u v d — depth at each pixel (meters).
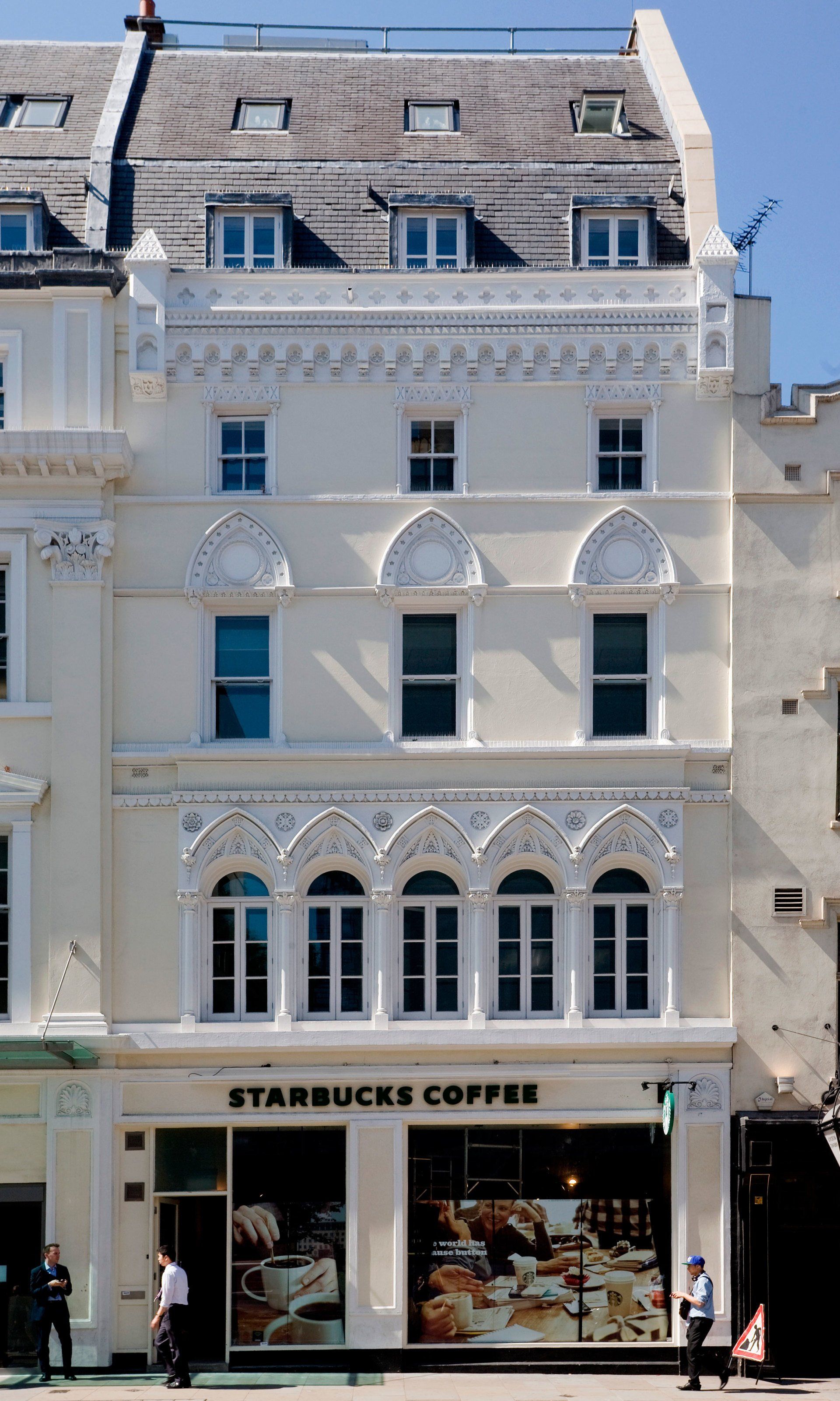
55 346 22.00
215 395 22.19
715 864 21.70
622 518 22.08
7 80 26.86
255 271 22.33
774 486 22.06
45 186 23.94
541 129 25.67
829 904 21.61
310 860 21.48
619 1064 21.17
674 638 21.95
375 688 21.80
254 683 22.05
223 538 21.98
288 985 21.20
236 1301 20.84
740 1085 21.27
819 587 22.00
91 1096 20.86
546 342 22.22
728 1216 20.98
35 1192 20.88
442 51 27.98
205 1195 21.05
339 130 25.41
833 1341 20.67
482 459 22.17
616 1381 19.98
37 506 21.75
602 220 23.42
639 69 27.62
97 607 21.66
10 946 21.22
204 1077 20.92
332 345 22.20
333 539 22.02
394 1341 20.67
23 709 21.48
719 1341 20.69
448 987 21.59
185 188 23.91
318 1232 21.03
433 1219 21.16
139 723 21.73
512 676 21.86
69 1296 20.47
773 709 21.83
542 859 21.52
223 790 21.45
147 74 26.83
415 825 21.42
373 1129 21.06
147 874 21.50
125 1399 18.30
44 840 21.39
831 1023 21.41
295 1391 19.00
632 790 21.50
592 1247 21.14
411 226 23.36
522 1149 21.30
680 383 22.28
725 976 21.55
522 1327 20.97
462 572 22.02
